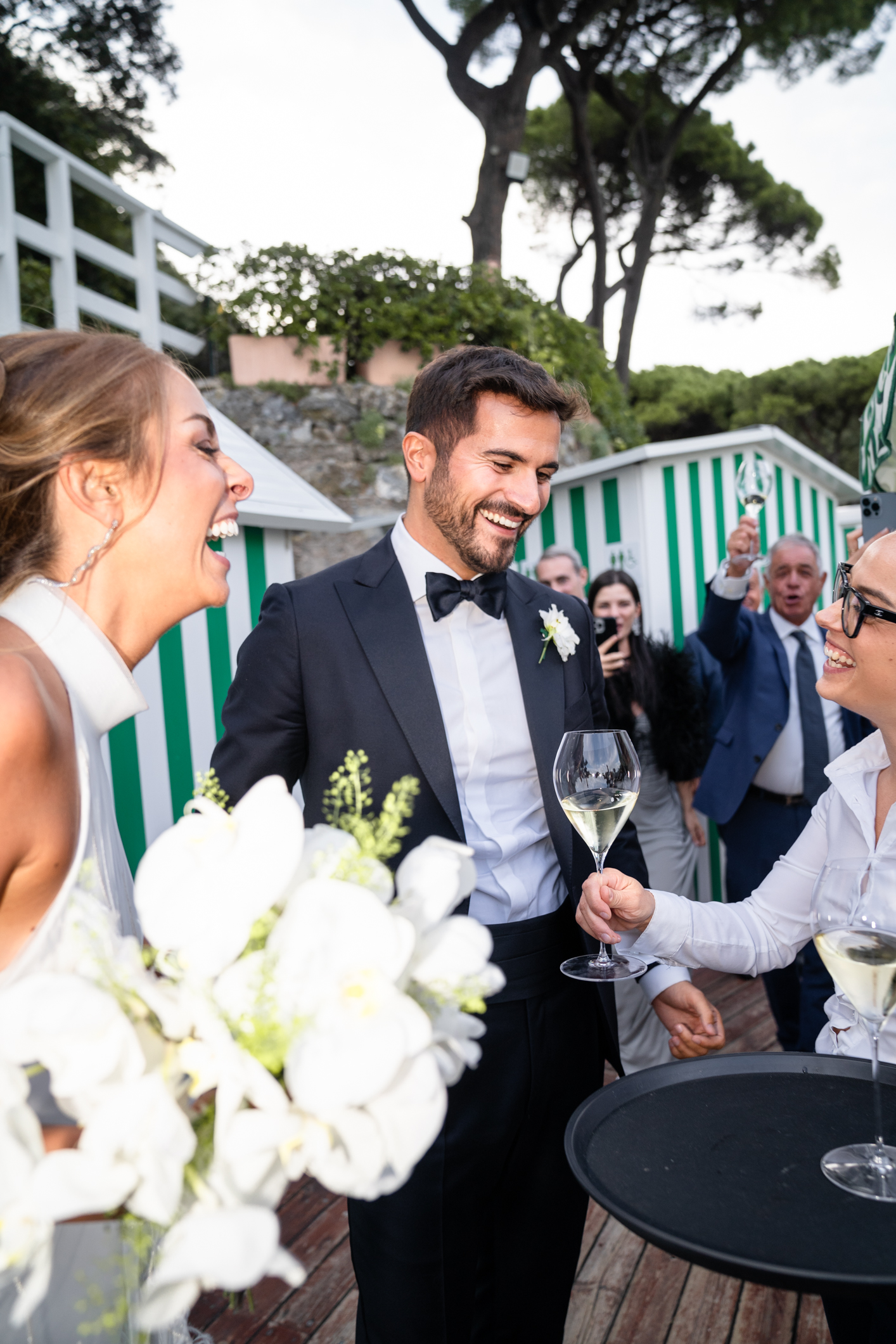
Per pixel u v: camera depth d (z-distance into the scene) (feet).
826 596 23.11
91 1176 1.92
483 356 5.38
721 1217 3.10
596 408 29.99
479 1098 5.12
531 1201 5.45
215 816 2.40
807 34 44.68
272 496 12.32
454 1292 5.06
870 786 5.11
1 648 2.91
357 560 5.92
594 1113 3.90
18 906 2.85
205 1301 7.73
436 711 5.38
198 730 11.38
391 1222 4.91
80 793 3.05
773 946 5.41
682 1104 3.97
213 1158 2.14
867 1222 3.05
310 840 2.58
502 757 5.74
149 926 2.25
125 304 31.96
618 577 12.37
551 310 28.68
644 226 46.96
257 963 2.22
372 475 25.14
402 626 5.52
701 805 12.62
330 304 25.36
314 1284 7.96
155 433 3.35
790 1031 12.12
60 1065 2.01
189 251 22.99
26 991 2.01
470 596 5.52
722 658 13.14
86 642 3.23
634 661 12.04
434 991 2.39
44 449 3.18
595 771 5.02
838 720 12.52
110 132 37.04
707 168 50.29
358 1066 2.00
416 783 2.61
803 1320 7.39
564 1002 5.48
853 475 61.52
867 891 3.62
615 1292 7.81
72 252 17.98
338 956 2.14
